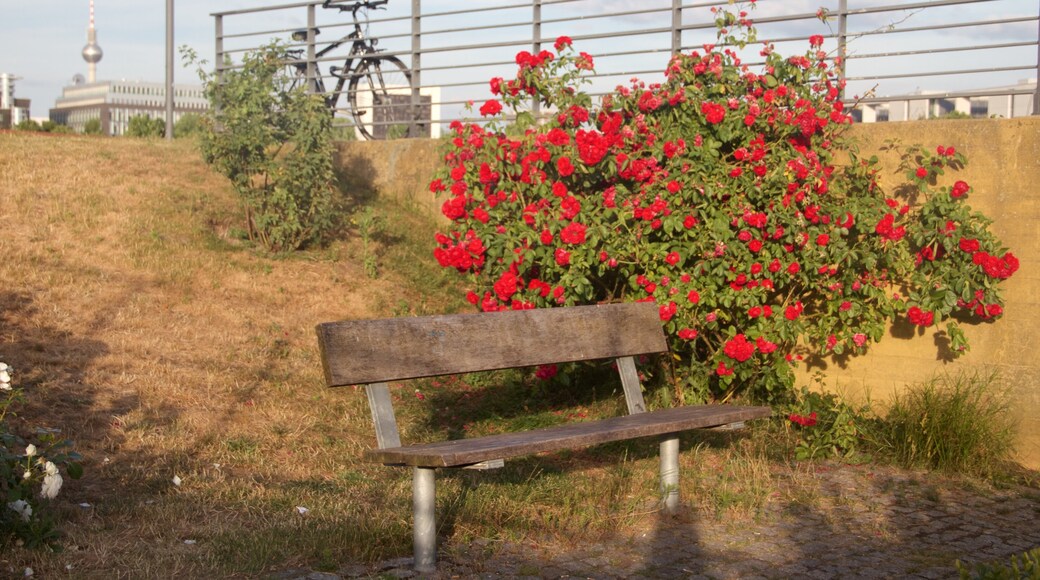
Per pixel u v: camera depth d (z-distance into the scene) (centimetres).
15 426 563
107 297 796
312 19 1270
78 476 454
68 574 390
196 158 1245
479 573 418
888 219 656
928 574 432
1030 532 504
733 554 455
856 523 511
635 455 637
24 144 1206
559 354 532
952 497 570
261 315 836
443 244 723
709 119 677
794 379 673
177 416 626
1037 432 650
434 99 1465
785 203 651
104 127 3484
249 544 429
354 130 1480
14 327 708
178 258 903
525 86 751
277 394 701
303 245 1009
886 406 709
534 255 674
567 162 687
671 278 658
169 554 417
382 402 443
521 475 575
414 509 422
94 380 654
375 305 902
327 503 501
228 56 1256
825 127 697
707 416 515
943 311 655
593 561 439
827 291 682
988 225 662
